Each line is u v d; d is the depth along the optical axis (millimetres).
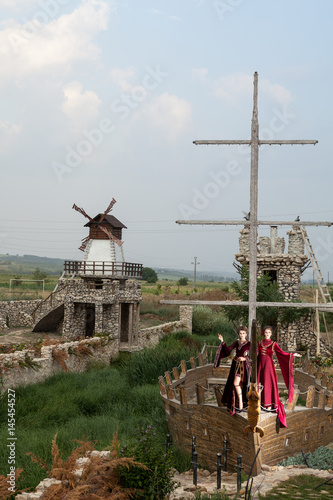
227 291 65875
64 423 16062
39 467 10539
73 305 32781
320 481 9445
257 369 11055
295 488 9031
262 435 10086
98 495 8148
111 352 30594
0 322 36781
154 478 8656
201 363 18453
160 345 32750
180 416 12906
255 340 9953
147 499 8516
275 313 31266
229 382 11047
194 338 36781
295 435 11609
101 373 24203
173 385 14984
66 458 11539
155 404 18172
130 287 33594
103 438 13922
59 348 23562
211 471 11664
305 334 32781
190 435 12445
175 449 12289
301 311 32094
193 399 17203
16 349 22047
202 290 77125
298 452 11766
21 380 19984
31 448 12086
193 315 41781
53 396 18328
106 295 31500
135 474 8656
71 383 21016
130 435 14195
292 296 33125
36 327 35594
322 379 16188
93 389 20203
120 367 27781
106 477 8641
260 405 10859
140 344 33375
